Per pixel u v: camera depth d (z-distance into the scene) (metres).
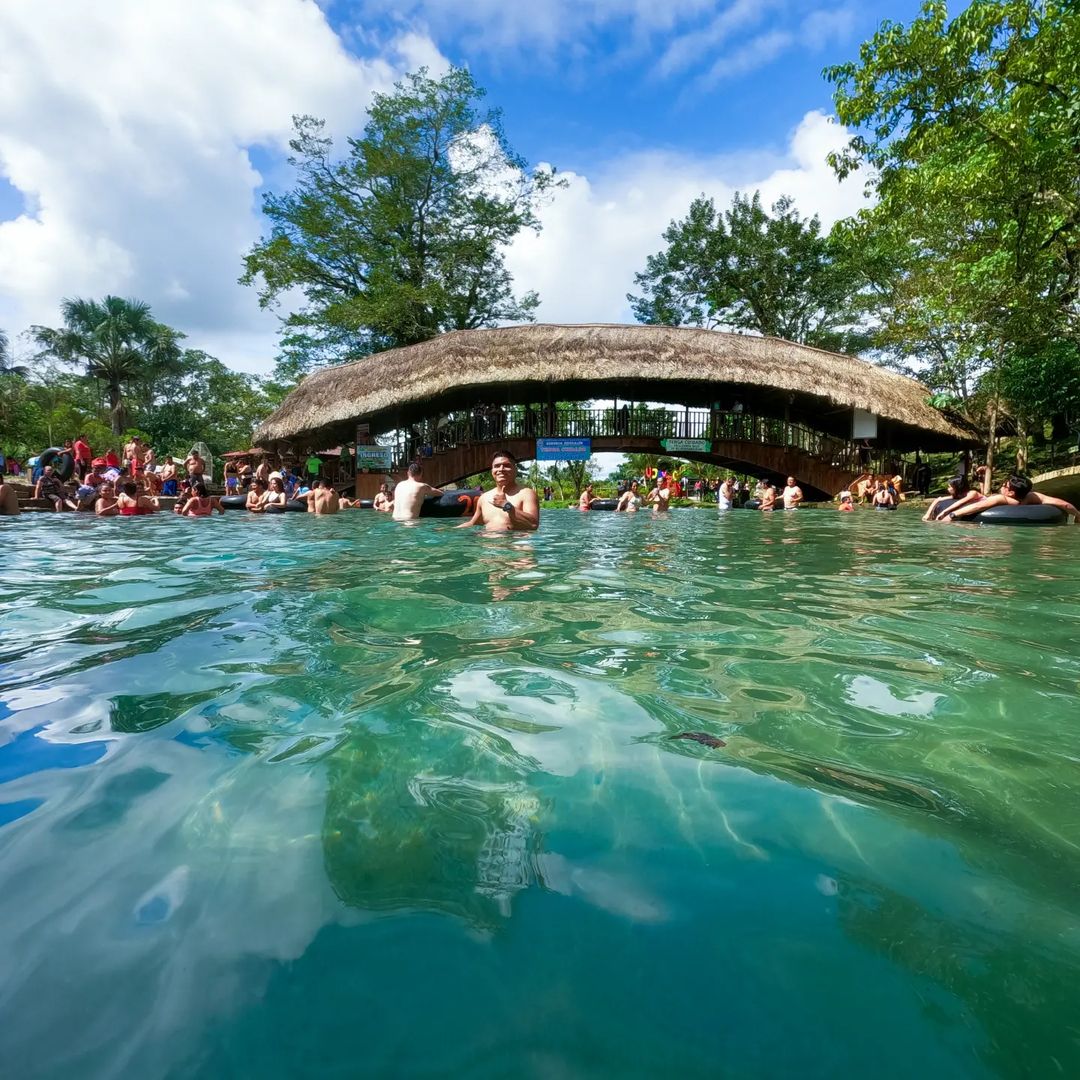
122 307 38.12
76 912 0.76
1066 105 9.68
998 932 0.72
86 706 1.43
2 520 8.84
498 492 6.59
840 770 1.11
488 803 1.01
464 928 0.74
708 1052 0.59
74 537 5.89
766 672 1.66
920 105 11.16
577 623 2.24
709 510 15.86
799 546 5.20
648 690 1.52
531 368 17.98
